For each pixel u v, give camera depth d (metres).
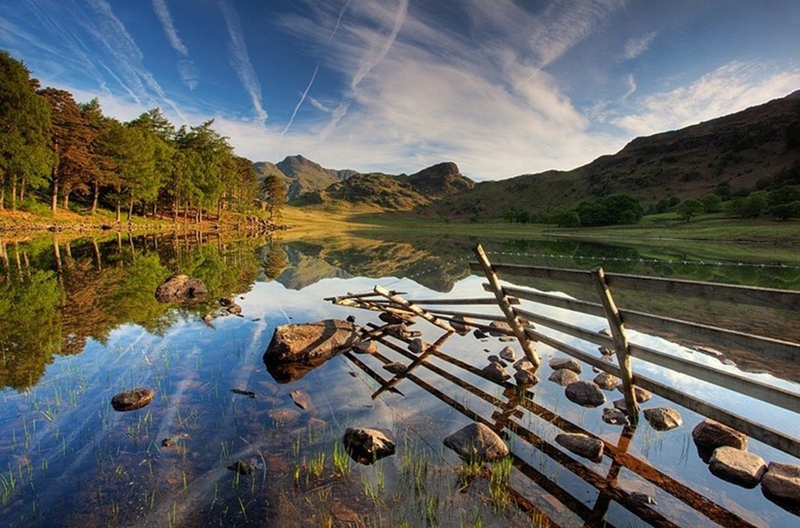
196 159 81.75
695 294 5.18
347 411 6.84
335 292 18.83
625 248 56.84
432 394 7.64
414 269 29.42
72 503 4.49
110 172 58.88
